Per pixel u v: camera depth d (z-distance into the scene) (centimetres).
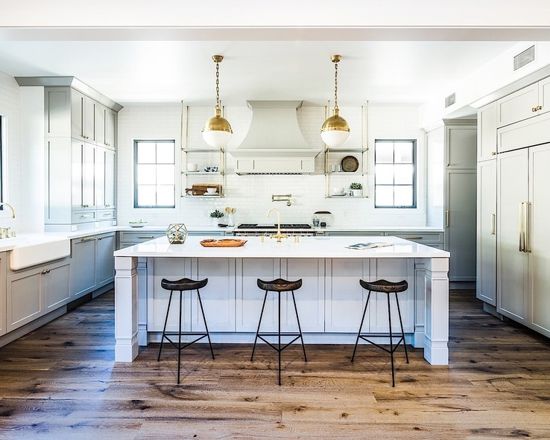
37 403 237
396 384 262
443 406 234
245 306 331
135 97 548
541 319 345
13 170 454
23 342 341
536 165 349
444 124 538
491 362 300
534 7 251
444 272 292
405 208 611
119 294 298
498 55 389
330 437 203
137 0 253
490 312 437
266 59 399
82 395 246
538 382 266
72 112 467
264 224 595
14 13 253
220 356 309
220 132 363
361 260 328
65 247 409
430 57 394
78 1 254
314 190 604
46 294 385
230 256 285
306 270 329
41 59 399
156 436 204
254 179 604
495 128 412
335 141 359
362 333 331
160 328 332
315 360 302
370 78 459
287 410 229
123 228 557
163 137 603
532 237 356
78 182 484
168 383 263
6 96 442
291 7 253
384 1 252
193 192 582
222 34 264
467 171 544
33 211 467
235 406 233
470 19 252
